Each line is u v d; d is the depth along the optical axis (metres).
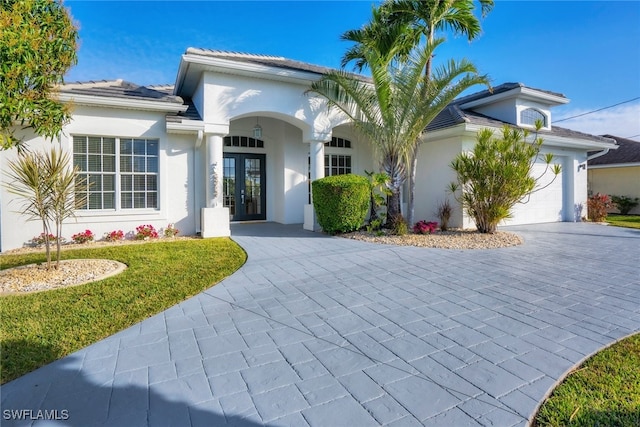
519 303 4.77
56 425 2.42
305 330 3.97
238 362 3.27
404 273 6.31
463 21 10.92
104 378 3.01
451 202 12.49
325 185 10.48
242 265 6.93
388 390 2.80
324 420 2.44
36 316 4.31
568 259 7.41
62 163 6.41
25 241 8.83
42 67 5.46
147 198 10.23
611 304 4.71
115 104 9.26
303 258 7.52
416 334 3.84
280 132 14.12
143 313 4.47
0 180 8.45
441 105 9.87
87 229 9.41
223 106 10.39
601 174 23.23
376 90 9.94
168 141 10.46
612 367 3.10
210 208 10.42
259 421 2.44
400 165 10.71
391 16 10.73
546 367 3.12
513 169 9.62
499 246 8.86
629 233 11.45
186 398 2.72
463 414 2.49
